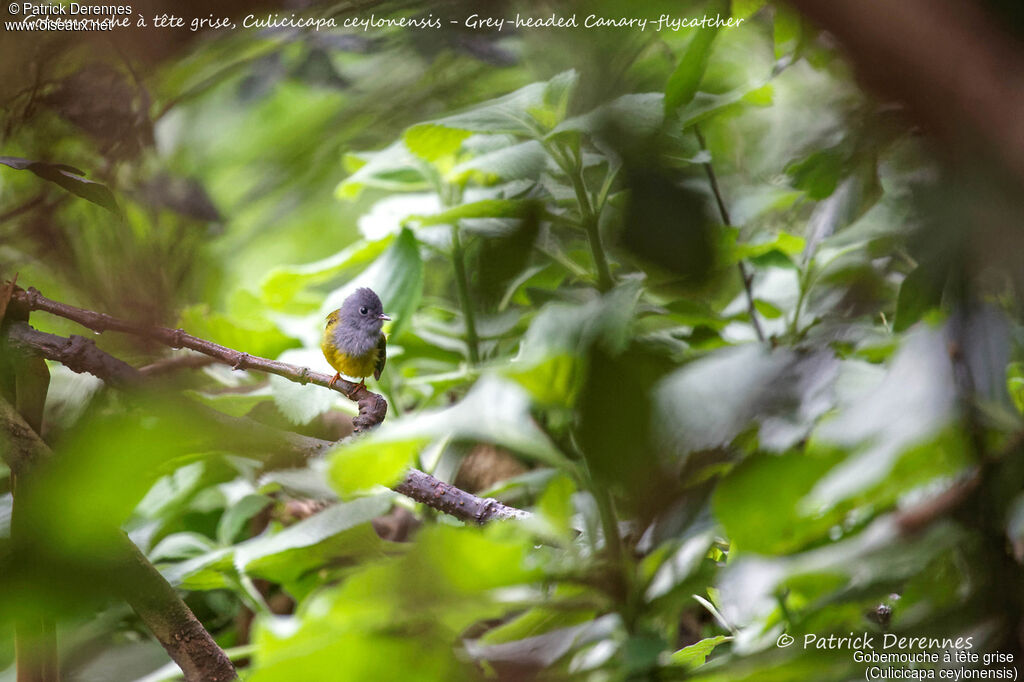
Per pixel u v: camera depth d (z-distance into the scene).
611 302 4.44
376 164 12.10
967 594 4.58
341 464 4.20
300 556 9.54
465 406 4.94
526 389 4.59
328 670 3.79
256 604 10.18
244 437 3.12
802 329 9.73
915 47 2.51
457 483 11.51
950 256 3.95
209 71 9.08
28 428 5.00
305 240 19.03
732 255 9.84
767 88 9.91
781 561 4.68
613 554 5.12
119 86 7.99
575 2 6.49
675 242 4.17
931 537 4.32
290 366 8.26
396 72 10.92
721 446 4.32
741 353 3.75
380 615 3.93
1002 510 4.25
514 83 12.20
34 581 2.89
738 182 11.93
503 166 9.64
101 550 2.92
